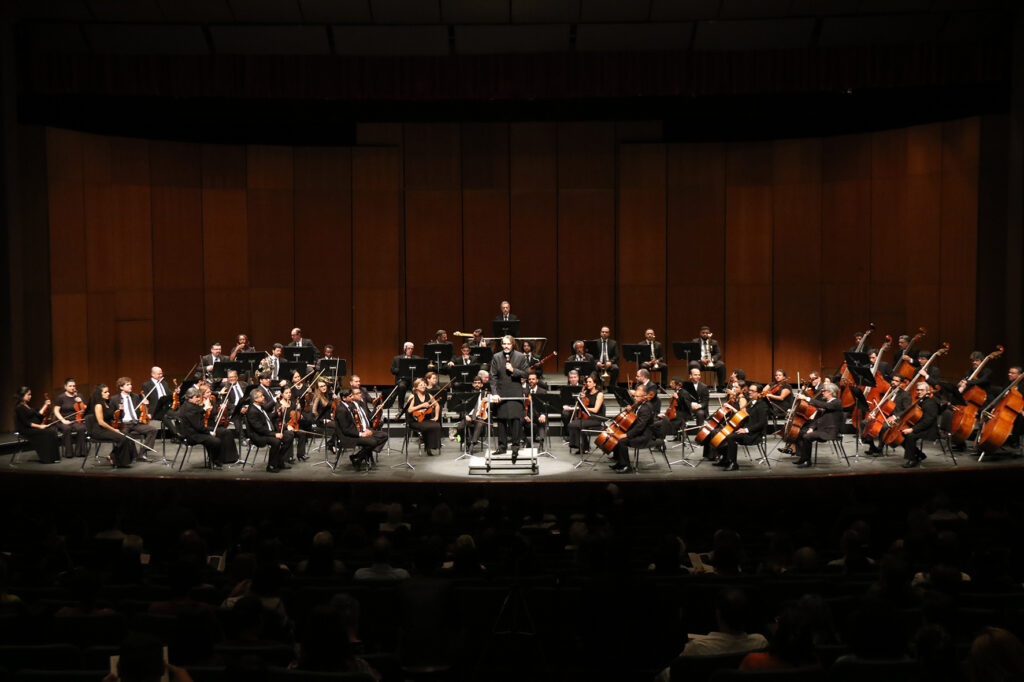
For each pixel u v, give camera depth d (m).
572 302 20.12
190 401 13.24
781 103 17.41
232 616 4.69
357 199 19.95
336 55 17.09
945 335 17.33
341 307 19.97
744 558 7.29
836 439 13.09
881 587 5.10
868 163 18.62
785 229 19.66
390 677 4.66
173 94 16.94
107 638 5.16
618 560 5.20
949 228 17.20
